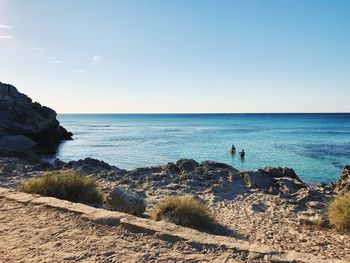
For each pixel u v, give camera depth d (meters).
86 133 88.12
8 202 9.16
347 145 54.56
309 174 29.78
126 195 10.64
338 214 10.03
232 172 19.11
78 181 11.48
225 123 159.12
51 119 62.19
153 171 20.95
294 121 176.12
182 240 6.64
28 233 6.98
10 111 53.31
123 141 63.34
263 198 14.72
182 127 123.06
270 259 5.82
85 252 6.09
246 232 9.64
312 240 8.88
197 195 15.05
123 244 6.49
